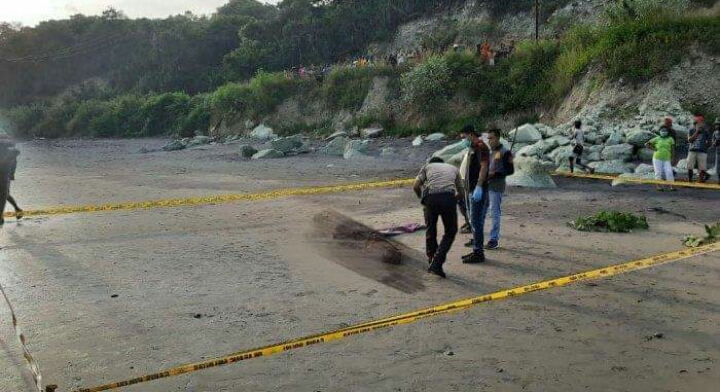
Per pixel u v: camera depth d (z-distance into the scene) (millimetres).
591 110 21641
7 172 8914
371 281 7270
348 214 11750
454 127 27984
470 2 42938
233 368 4953
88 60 70750
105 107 56781
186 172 21500
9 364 5129
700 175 14344
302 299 6656
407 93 31250
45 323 6082
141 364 5059
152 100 52281
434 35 43156
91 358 5207
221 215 12180
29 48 73000
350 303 6484
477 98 28594
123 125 53438
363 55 46375
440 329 5684
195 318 6141
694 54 20438
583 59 23766
